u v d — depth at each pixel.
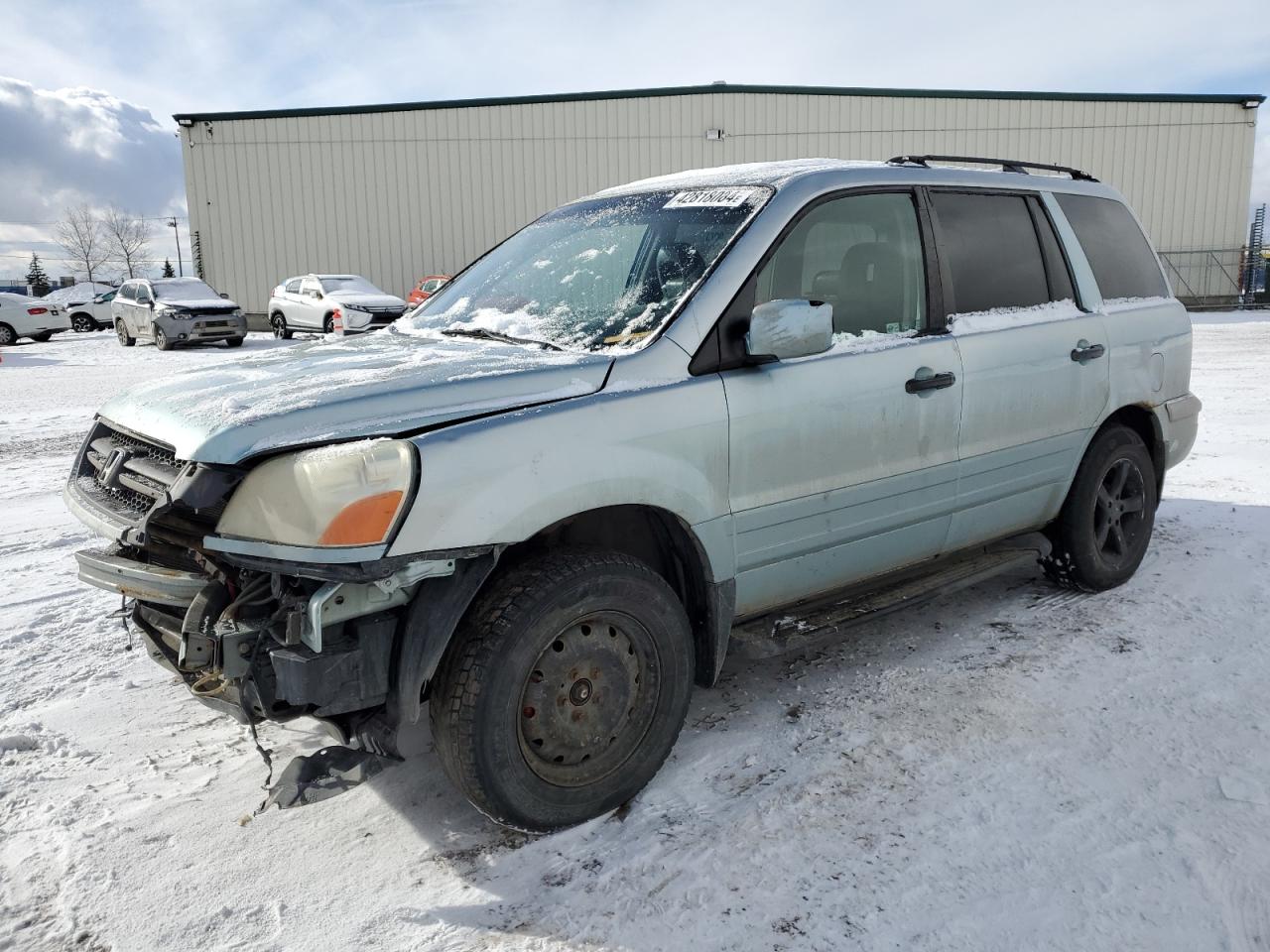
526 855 2.61
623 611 2.74
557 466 2.57
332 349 3.36
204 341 20.64
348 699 2.43
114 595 4.76
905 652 3.88
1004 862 2.49
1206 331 19.78
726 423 2.93
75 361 18.25
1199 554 4.94
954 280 3.73
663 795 2.87
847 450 3.26
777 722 3.31
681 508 2.84
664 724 2.87
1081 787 2.83
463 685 2.49
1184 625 4.04
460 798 2.89
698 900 2.39
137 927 2.33
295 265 30.27
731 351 3.00
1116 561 4.46
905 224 3.61
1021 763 2.98
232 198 29.84
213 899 2.43
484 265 4.01
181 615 2.76
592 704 2.72
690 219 3.38
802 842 2.61
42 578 5.05
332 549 2.27
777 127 29.20
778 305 2.89
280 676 2.38
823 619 3.33
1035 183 4.21
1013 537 4.34
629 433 2.72
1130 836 2.58
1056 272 4.18
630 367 2.83
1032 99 28.83
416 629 2.46
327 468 2.32
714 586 3.00
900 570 3.70
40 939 2.29
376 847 2.65
